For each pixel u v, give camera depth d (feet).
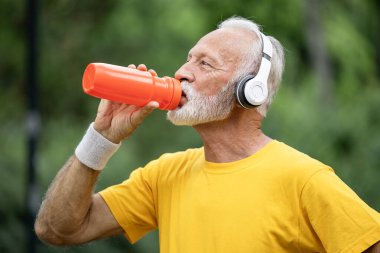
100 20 70.64
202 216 14.51
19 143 54.03
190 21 69.87
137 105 14.66
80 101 69.92
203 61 14.89
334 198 13.82
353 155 51.60
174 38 68.85
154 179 15.74
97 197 16.01
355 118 53.93
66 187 15.52
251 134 14.97
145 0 70.54
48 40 68.90
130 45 68.54
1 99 69.82
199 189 14.76
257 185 14.32
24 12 71.56
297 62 78.74
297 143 50.24
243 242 14.06
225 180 14.58
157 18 70.23
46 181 46.60
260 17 77.05
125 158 49.49
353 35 82.53
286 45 77.41
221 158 14.90
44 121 67.00
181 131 55.42
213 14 75.15
